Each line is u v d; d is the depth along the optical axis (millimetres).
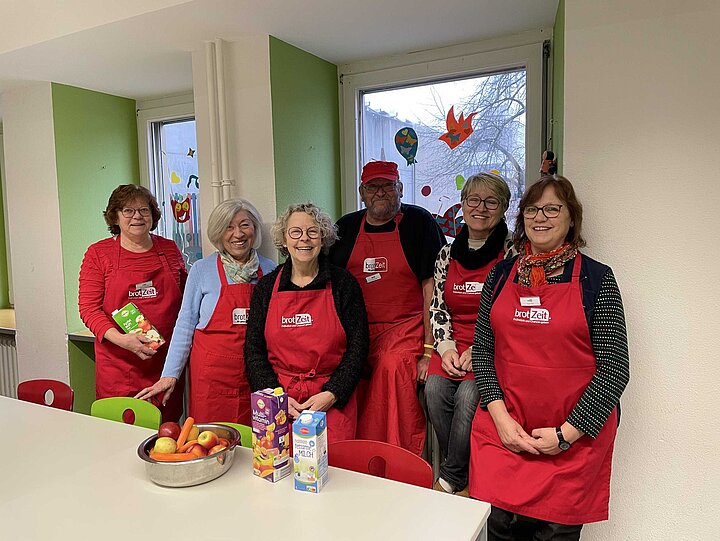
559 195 1726
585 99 1839
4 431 1819
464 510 1297
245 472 1502
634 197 1810
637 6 1743
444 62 2699
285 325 2104
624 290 1853
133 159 3631
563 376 1680
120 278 2574
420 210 2486
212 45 2549
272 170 2525
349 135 2975
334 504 1327
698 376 1801
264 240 2588
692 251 1765
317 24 2354
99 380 2602
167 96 3510
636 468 1909
